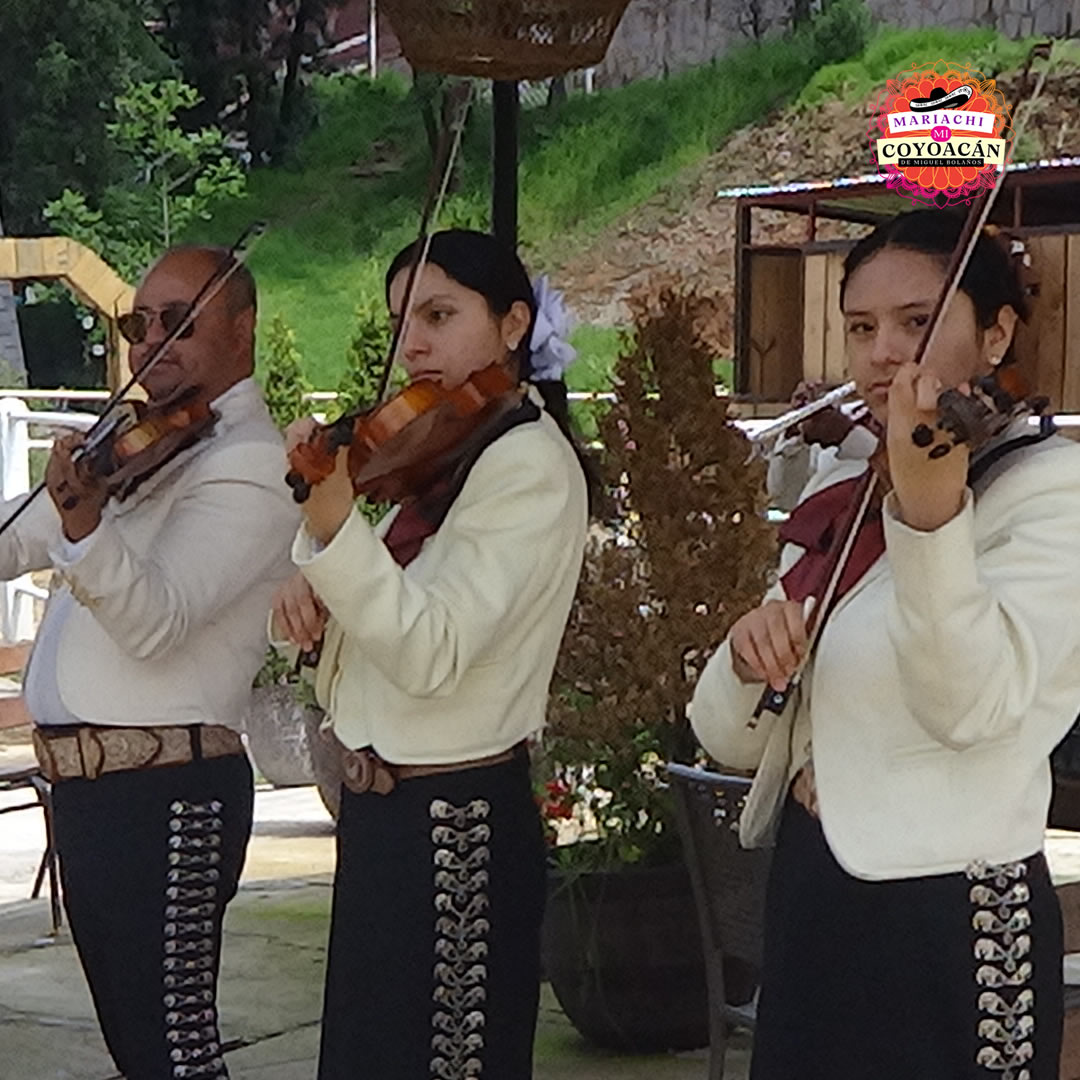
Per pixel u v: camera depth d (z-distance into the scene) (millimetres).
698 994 5707
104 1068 5797
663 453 5594
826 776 2926
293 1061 5855
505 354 3734
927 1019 2844
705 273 24922
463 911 3551
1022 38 23516
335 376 24438
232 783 4227
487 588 3439
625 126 27297
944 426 2557
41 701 4230
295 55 28500
